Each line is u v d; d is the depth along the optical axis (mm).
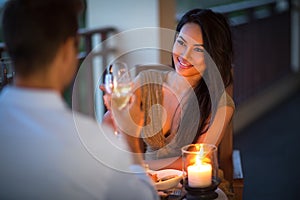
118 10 4273
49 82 1100
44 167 1065
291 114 5957
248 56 5527
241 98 5414
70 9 1100
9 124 1081
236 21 5191
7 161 1075
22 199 1085
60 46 1089
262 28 5891
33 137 1069
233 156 2621
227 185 2164
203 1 5871
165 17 4168
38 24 1067
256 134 5316
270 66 6215
